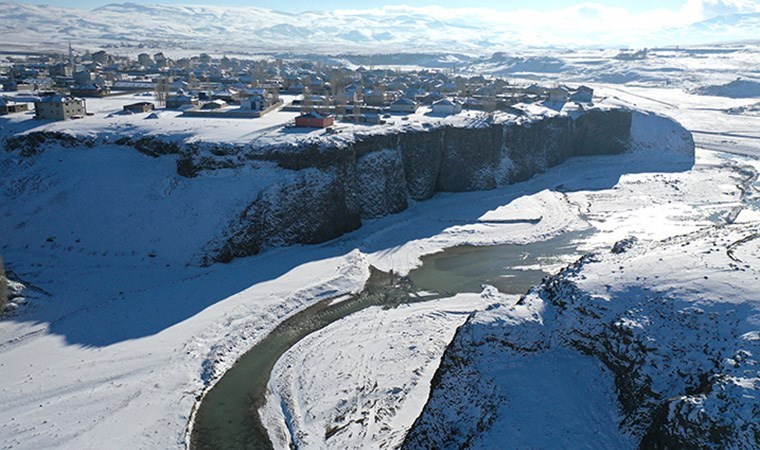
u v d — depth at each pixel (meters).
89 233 76.06
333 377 50.81
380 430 43.97
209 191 80.06
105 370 50.75
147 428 44.22
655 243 49.69
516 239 84.50
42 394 47.28
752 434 26.97
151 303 62.53
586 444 32.84
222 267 72.25
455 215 93.94
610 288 39.88
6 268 69.25
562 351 38.78
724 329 33.94
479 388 37.22
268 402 48.44
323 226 82.06
